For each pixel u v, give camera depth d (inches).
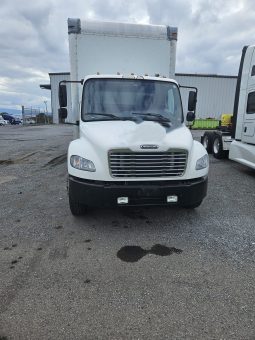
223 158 458.3
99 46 263.9
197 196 187.6
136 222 204.1
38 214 219.0
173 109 226.4
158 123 202.4
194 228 195.0
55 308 119.0
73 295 127.0
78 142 195.0
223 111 1563.7
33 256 159.5
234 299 124.5
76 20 259.8
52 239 179.3
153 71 273.7
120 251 165.0
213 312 116.7
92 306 120.3
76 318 113.7
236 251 165.2
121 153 174.1
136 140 175.2
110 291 129.8
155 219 209.2
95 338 104.3
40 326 109.6
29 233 187.5
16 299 124.3
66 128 1286.9
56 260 155.3
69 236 183.3
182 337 104.6
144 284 134.8
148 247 169.5
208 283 135.5
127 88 225.6
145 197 177.5
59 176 336.2
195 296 126.4
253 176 343.9
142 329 108.3
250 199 256.4
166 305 120.9
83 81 234.5
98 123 205.2
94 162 177.6
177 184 181.8
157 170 178.2
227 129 468.4
